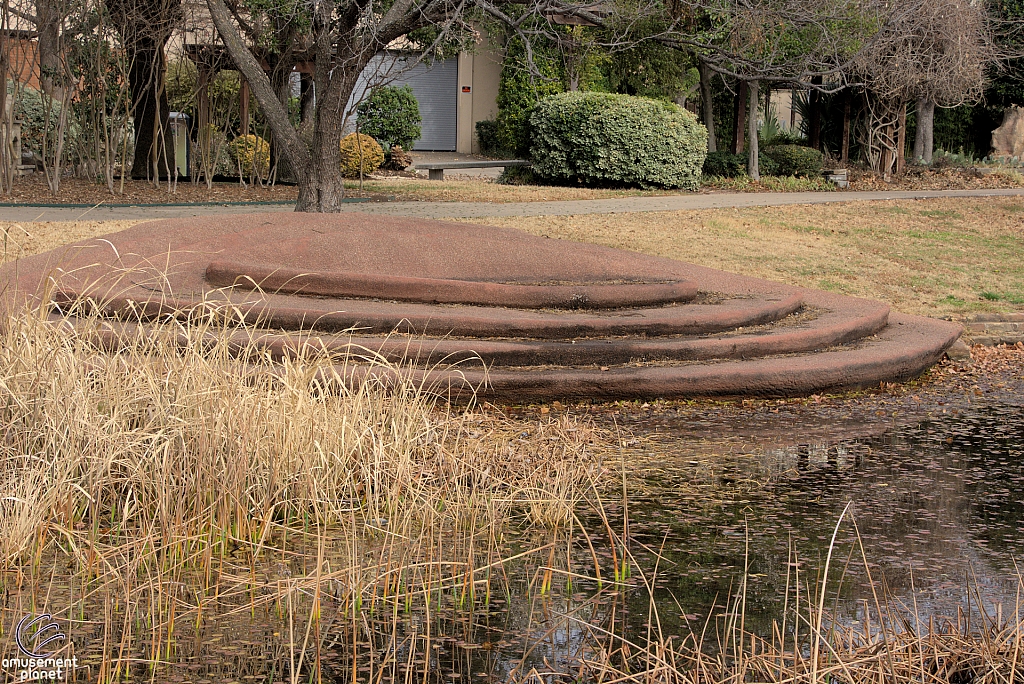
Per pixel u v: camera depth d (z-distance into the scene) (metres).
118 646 3.97
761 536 5.23
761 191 21.55
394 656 3.92
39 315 6.22
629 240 14.26
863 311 10.45
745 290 10.88
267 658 3.89
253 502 5.20
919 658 3.76
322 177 14.69
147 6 16.98
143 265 9.46
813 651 3.55
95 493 5.13
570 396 7.97
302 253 10.25
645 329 8.96
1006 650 3.80
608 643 4.04
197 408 5.41
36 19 17.05
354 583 4.35
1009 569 4.81
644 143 21.06
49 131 18.16
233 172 21.52
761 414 7.91
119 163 19.62
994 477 6.41
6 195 16.11
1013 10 24.66
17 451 5.32
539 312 9.36
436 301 9.52
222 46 18.11
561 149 22.05
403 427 6.08
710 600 4.43
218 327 7.40
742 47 14.28
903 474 6.43
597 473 6.19
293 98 22.45
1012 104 26.50
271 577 4.66
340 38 13.95
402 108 26.42
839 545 5.11
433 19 13.60
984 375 9.80
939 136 27.52
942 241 15.72
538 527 5.38
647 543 5.13
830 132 25.61
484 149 30.12
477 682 3.71
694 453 6.76
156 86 18.02
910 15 16.44
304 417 5.57
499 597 4.50
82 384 5.61
